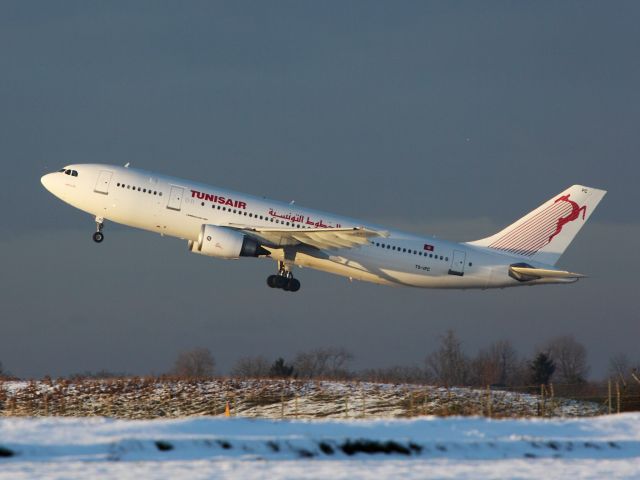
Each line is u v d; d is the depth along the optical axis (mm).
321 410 168500
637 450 102625
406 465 92000
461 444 99625
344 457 95875
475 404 166875
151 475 83812
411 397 162125
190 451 94125
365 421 112250
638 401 167375
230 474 85312
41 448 92188
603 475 89312
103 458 90875
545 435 108000
